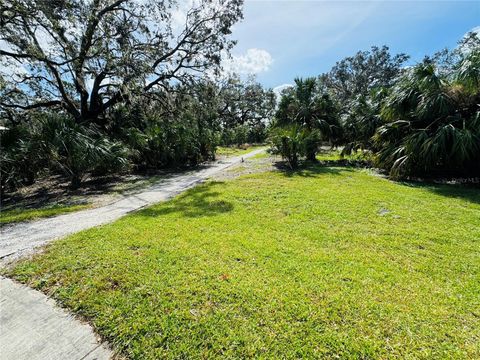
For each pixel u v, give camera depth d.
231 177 8.29
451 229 3.70
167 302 2.23
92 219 4.66
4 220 4.62
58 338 1.94
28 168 7.34
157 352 1.77
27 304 2.32
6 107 12.17
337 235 3.57
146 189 7.23
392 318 2.00
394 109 7.83
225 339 1.84
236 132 24.56
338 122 11.64
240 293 2.32
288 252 3.10
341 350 1.73
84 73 12.00
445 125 6.73
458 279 2.51
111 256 3.05
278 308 2.12
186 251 3.14
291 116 11.98
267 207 4.91
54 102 13.11
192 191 6.39
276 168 9.67
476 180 6.97
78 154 7.19
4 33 9.09
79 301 2.31
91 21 10.09
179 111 14.99
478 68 6.30
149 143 10.49
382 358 1.67
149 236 3.62
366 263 2.81
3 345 1.89
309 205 4.96
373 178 7.64
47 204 6.08
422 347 1.74
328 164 10.68
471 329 1.89
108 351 1.82
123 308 2.18
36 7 8.28
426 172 7.38
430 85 7.03
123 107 12.66
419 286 2.39
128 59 11.18
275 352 1.73
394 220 4.10
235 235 3.62
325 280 2.50
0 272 2.85
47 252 3.25
